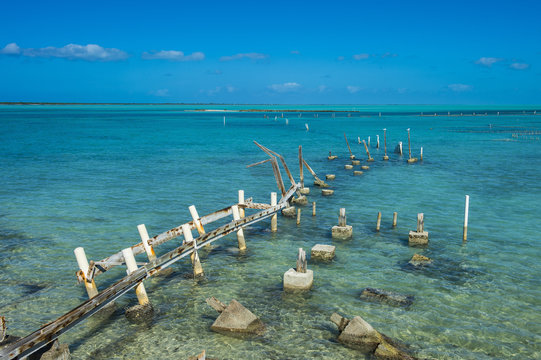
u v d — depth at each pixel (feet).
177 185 129.18
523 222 88.12
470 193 116.88
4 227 84.94
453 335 46.16
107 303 45.42
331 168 165.78
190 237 60.75
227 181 136.67
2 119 532.32
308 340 45.03
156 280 60.90
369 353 42.70
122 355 42.65
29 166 163.12
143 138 288.30
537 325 48.14
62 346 39.63
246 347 43.83
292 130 371.56
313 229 85.71
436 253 71.00
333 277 61.57
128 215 94.84
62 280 61.00
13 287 58.39
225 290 57.52
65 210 98.02
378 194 117.19
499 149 220.64
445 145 242.37
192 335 46.37
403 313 50.83
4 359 33.47
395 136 303.27
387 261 67.72
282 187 96.27
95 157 191.42
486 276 61.57
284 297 55.31
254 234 82.69
